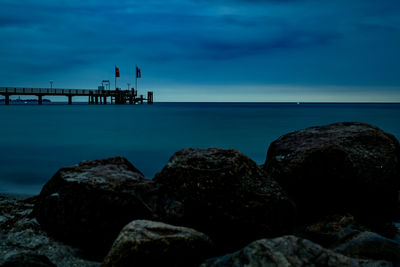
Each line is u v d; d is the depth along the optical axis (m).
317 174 4.87
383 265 3.10
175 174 4.35
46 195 4.37
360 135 5.30
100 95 88.25
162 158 14.49
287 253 2.52
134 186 4.10
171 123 34.31
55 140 20.41
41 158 14.09
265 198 4.05
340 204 4.91
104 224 3.81
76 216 3.89
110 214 3.84
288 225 4.18
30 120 36.84
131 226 3.10
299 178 4.93
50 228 4.06
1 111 56.59
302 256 2.50
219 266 2.64
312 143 5.23
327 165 4.85
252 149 17.30
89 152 16.03
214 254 3.26
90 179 4.16
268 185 4.27
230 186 4.08
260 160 14.40
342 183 4.82
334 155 4.85
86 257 3.72
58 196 4.11
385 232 4.16
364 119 42.25
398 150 5.27
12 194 7.37
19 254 3.07
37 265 2.94
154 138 21.73
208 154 4.53
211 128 28.70
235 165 4.29
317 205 4.94
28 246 3.72
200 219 4.02
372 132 5.38
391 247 3.36
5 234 4.01
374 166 4.85
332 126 5.91
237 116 49.59
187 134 23.98
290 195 4.98
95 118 41.41
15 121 35.19
